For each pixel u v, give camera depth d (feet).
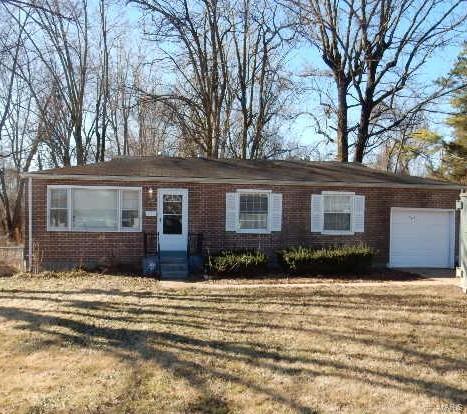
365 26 86.79
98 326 31.83
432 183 65.05
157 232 58.18
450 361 25.62
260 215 60.75
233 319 33.99
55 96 105.40
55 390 21.63
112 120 117.39
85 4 103.04
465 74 96.63
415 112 91.25
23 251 58.44
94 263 57.21
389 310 37.40
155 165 62.49
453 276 56.49
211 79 93.76
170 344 28.02
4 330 30.83
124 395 21.08
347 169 69.36
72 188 56.80
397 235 64.39
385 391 21.66
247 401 20.58
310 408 19.93
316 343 28.53
